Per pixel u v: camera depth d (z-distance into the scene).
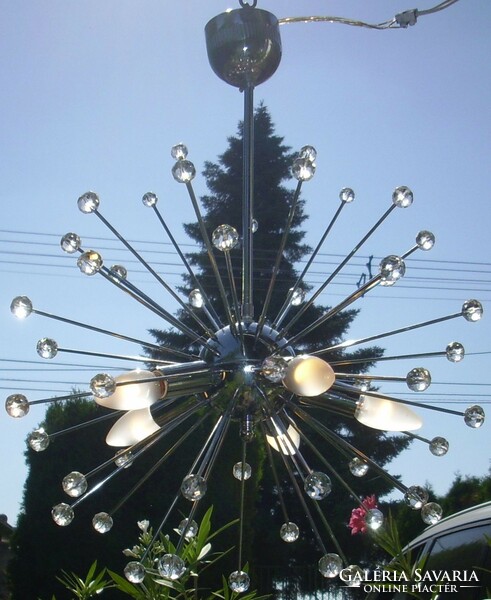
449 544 3.48
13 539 8.49
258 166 19.73
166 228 2.32
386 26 2.53
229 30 2.21
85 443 8.40
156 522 8.23
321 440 16.88
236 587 2.30
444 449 2.19
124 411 2.28
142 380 1.97
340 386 2.16
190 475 1.94
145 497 8.26
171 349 2.16
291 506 17.61
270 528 16.86
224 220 19.69
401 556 2.79
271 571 12.24
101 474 8.33
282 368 1.87
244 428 2.18
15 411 2.01
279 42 2.26
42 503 8.34
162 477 8.30
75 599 5.58
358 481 17.84
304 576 11.84
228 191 20.03
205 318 2.49
